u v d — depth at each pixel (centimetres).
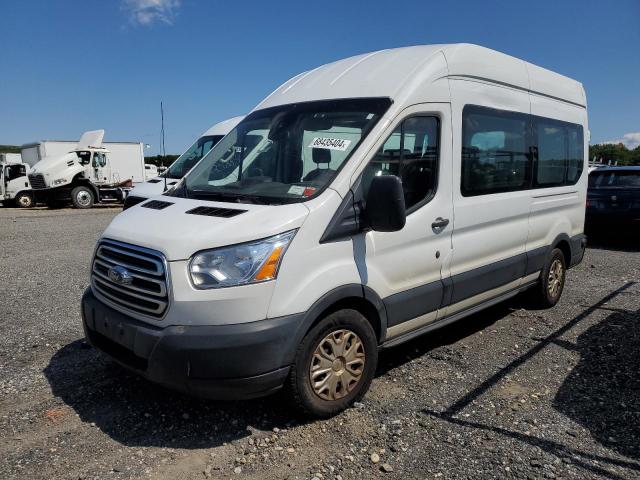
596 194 1043
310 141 393
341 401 362
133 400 386
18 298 658
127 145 2880
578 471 302
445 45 445
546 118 581
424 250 412
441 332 544
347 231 351
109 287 359
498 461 313
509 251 525
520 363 460
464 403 386
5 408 373
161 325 320
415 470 306
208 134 1010
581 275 805
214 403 382
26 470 303
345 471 305
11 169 2452
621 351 485
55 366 443
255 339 307
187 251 313
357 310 376
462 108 447
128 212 402
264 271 312
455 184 440
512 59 525
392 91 395
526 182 545
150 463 312
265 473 304
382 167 377
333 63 489
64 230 1402
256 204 353
